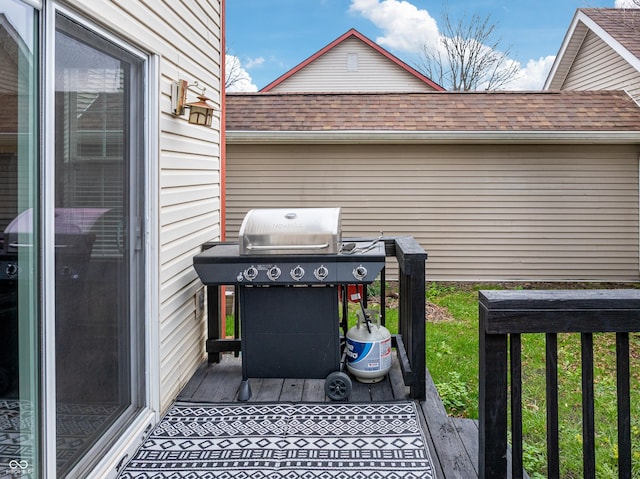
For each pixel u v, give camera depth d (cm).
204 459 250
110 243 240
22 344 177
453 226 803
